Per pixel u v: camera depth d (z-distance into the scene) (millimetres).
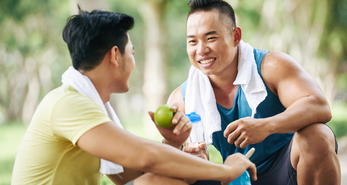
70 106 1855
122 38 2086
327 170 2227
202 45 2598
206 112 2832
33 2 18172
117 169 2021
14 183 2016
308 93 2404
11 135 18734
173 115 2094
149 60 15359
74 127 1810
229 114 2848
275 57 2680
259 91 2656
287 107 2531
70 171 1979
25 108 28047
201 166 1813
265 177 2789
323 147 2221
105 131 1782
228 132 2246
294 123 2254
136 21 19750
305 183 2322
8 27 20562
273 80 2629
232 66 2768
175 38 24391
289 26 17031
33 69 25609
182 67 27141
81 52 2037
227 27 2607
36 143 1945
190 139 2812
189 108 2914
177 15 20125
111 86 2168
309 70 17891
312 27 17469
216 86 2869
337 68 22266
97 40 2023
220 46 2582
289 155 2510
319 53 18766
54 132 1891
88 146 1783
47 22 20984
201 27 2576
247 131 2188
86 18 2047
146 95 15391
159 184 1879
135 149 1749
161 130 2186
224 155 2998
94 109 1857
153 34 15188
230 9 2668
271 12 16547
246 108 2768
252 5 16375
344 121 15055
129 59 2133
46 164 1942
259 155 2760
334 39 18094
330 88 23062
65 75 2070
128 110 41688
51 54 23906
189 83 2979
